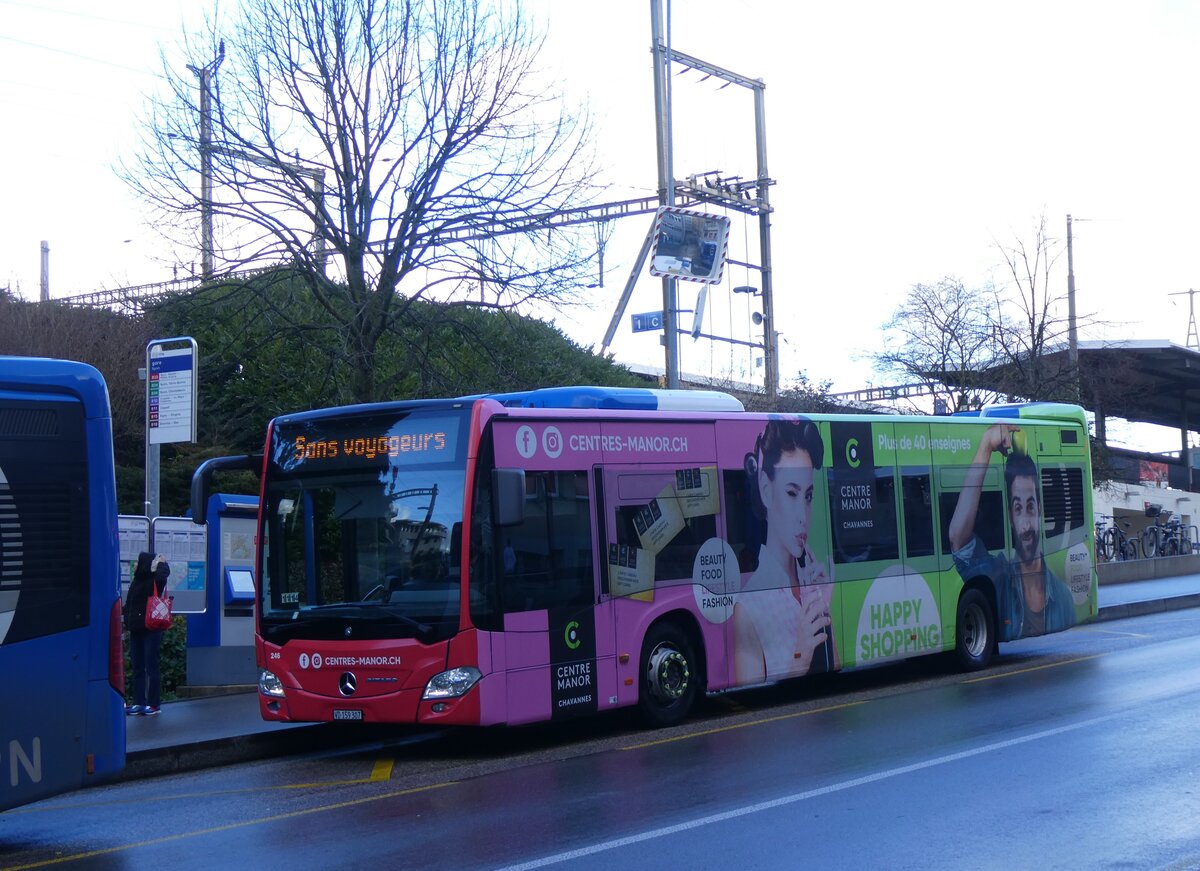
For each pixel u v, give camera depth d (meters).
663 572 12.34
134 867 7.69
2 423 8.03
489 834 7.97
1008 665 16.61
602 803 8.78
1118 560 35.88
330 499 11.42
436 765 10.88
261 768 11.27
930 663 17.05
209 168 18.27
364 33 18.06
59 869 7.75
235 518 15.59
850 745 10.79
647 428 12.42
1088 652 17.81
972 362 34.56
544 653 11.12
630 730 12.27
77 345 20.45
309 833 8.33
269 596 11.55
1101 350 40.56
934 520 15.64
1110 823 7.71
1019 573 16.84
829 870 6.86
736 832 7.76
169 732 12.05
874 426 15.01
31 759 7.87
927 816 8.05
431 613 10.70
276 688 11.34
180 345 13.56
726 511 13.07
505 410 11.20
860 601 14.43
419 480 11.06
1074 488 18.09
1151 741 10.36
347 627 10.95
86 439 8.42
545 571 11.27
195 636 15.30
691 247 27.84
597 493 11.84
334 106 18.17
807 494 14.00
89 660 8.20
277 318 20.58
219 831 8.59
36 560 8.04
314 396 19.88
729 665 12.88
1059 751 10.07
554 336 28.75
